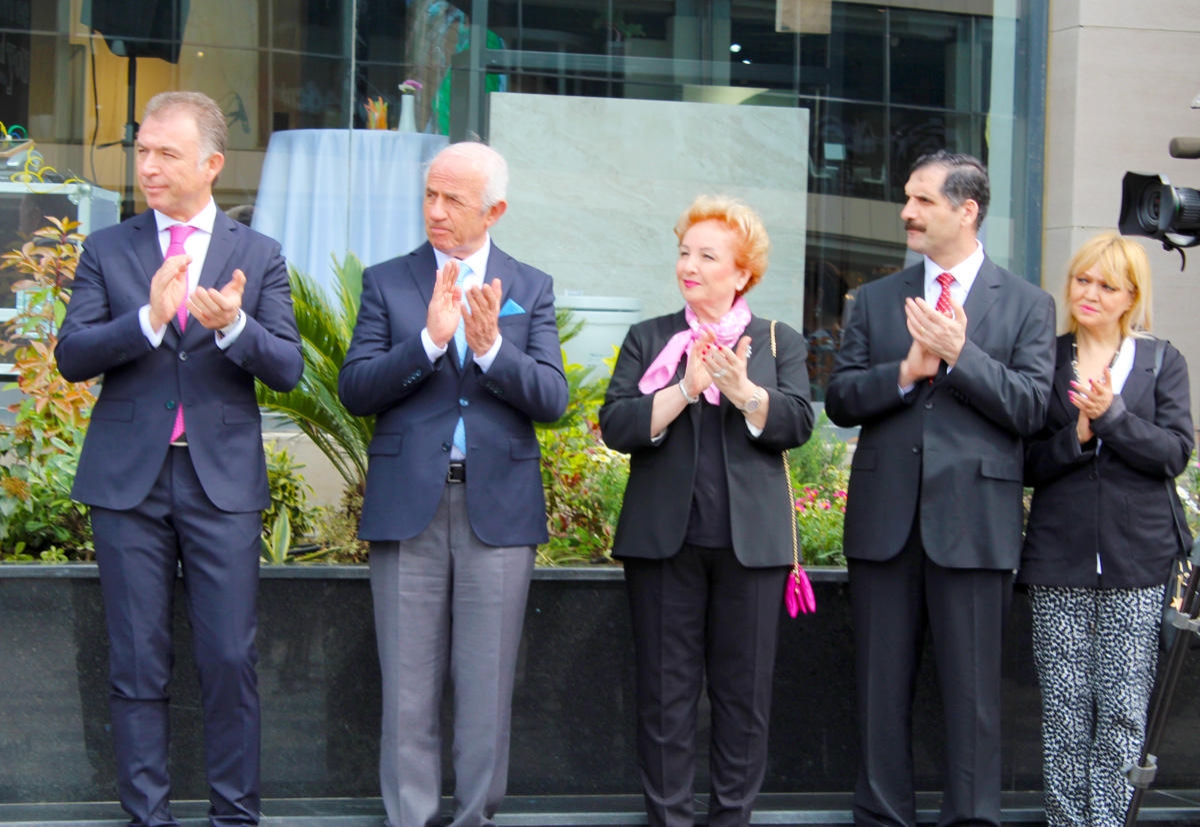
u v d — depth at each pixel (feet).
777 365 13.28
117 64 19.08
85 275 12.53
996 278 13.48
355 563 15.17
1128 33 20.03
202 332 12.37
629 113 20.36
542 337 12.94
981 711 13.07
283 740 13.94
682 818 13.14
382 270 13.05
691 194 20.49
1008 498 13.08
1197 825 14.83
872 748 13.42
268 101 19.51
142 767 12.34
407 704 12.57
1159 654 14.96
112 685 12.38
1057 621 13.64
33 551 15.01
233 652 12.36
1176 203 12.14
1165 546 13.47
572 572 14.33
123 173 19.11
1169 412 13.61
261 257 12.77
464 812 12.57
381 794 13.75
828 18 20.53
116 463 12.21
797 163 20.54
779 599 13.05
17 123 18.89
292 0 19.54
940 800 14.74
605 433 13.05
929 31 20.61
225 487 12.32
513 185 20.12
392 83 19.85
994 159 20.66
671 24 20.39
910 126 20.65
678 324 13.48
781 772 14.67
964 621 13.05
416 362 12.07
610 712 14.40
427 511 12.34
